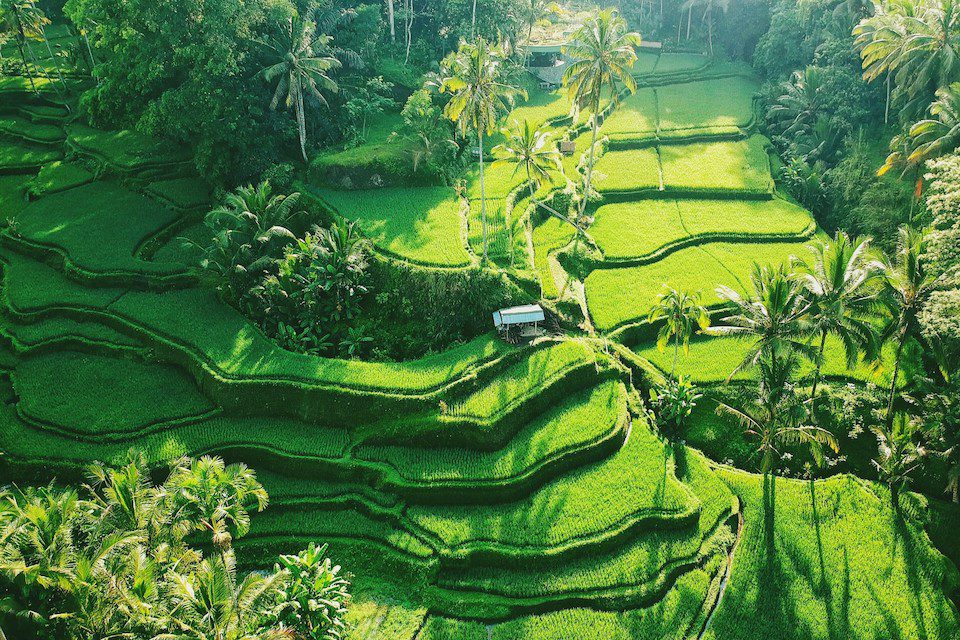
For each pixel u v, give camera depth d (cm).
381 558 4009
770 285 4078
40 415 4747
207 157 5975
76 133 7569
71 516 3105
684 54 10238
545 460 4341
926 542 4038
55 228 6216
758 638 3597
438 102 6919
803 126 7412
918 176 5622
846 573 3894
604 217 6512
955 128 5169
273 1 5944
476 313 5272
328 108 6588
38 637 2642
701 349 5225
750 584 3847
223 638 2630
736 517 4222
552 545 3950
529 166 5681
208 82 5756
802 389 4797
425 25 8719
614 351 5138
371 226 5762
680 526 4084
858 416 4647
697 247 6150
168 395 4903
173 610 2761
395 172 6341
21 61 9000
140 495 3241
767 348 4188
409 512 4181
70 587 2692
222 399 4753
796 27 8169
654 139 7662
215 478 3538
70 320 5462
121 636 2625
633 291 5638
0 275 6006
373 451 4494
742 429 4688
